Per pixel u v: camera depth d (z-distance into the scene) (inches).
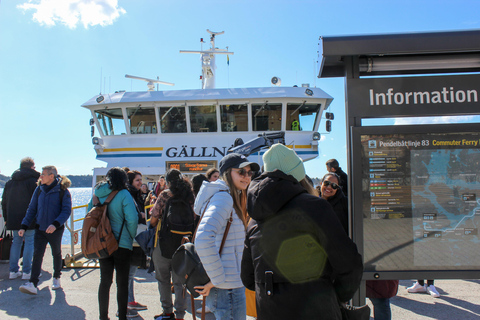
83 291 211.9
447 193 105.3
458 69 120.3
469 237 104.7
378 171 105.7
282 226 72.4
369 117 108.8
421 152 106.0
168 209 157.2
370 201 105.6
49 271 256.2
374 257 104.6
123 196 152.8
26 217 209.5
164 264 161.2
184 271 105.7
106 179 157.9
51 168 206.8
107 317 150.7
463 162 105.6
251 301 150.3
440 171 105.6
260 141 325.7
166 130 519.8
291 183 74.2
